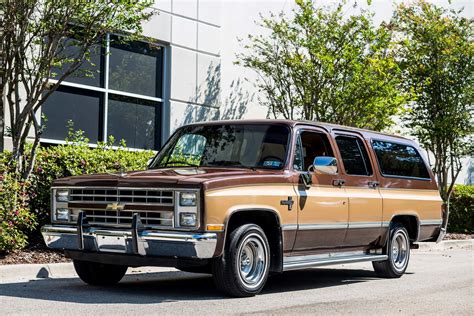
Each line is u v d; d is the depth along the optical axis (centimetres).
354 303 748
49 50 1115
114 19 1107
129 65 1520
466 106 1897
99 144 1254
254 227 774
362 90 1437
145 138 1546
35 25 1105
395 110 1498
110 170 1188
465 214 2052
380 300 775
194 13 1628
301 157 864
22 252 1044
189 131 925
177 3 1596
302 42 1509
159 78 1581
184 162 884
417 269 1163
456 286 918
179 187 728
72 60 1105
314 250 881
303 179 848
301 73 1533
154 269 1066
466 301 771
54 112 1382
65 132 1398
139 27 1146
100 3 1078
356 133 987
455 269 1159
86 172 1150
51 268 959
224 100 1691
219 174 766
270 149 850
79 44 1111
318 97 1494
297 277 1051
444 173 1892
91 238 769
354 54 1460
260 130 873
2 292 787
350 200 921
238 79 1722
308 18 1531
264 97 1764
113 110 1488
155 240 725
